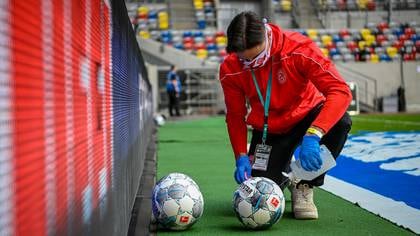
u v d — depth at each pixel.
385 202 3.49
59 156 1.21
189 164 5.99
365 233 2.71
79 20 1.46
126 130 2.91
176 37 23.17
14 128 0.91
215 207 3.47
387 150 6.66
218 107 19.83
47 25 1.11
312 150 2.69
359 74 21.83
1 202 0.86
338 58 22.81
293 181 3.07
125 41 2.99
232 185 4.47
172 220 2.75
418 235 2.65
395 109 21.20
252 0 28.06
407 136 8.73
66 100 1.29
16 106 0.92
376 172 4.86
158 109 19.11
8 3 0.89
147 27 23.97
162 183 2.83
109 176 2.01
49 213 1.12
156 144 8.51
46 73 1.10
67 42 1.30
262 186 2.79
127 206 2.79
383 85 22.25
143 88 6.37
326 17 26.08
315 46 2.97
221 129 12.05
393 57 23.03
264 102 3.13
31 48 1.00
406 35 24.16
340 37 23.97
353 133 9.63
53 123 1.15
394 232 2.72
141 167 5.02
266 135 3.26
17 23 0.93
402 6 26.20
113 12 2.30
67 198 1.29
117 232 2.22
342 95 2.79
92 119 1.68
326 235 2.68
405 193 3.77
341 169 5.16
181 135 10.34
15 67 0.92
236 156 3.25
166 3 25.23
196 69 19.98
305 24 25.98
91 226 1.61
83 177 1.50
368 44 23.67
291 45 2.94
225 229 2.83
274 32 2.94
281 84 3.03
